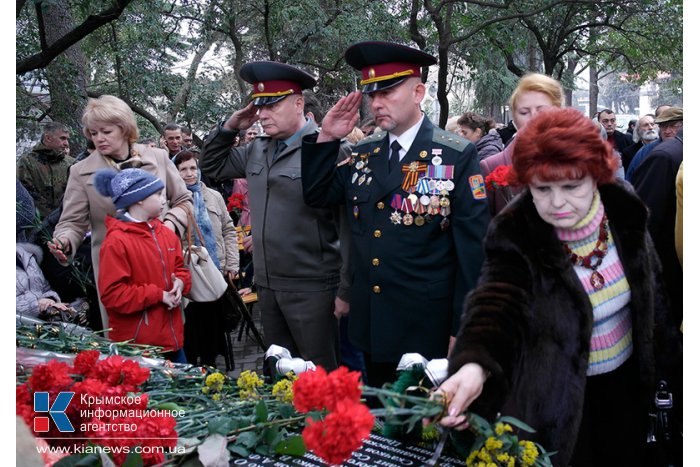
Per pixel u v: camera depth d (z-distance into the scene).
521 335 1.94
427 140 3.18
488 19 11.95
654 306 2.20
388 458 1.87
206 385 2.54
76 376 2.19
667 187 3.34
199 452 1.79
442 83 10.47
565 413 2.05
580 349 2.05
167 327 3.65
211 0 10.73
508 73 16.39
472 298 2.01
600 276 2.11
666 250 3.27
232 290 5.61
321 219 3.91
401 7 11.48
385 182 3.19
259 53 14.06
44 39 6.52
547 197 1.96
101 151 3.89
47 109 8.94
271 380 2.76
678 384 2.29
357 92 3.44
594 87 24.19
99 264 3.70
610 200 2.12
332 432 1.43
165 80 11.38
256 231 4.02
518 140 1.99
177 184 4.27
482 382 1.80
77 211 3.85
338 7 11.29
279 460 1.88
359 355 4.59
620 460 2.29
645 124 8.77
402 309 3.12
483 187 3.10
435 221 3.09
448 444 1.92
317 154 3.48
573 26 14.58
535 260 2.05
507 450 1.77
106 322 3.96
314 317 3.94
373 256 3.19
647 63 16.88
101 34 11.76
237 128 4.05
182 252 3.94
